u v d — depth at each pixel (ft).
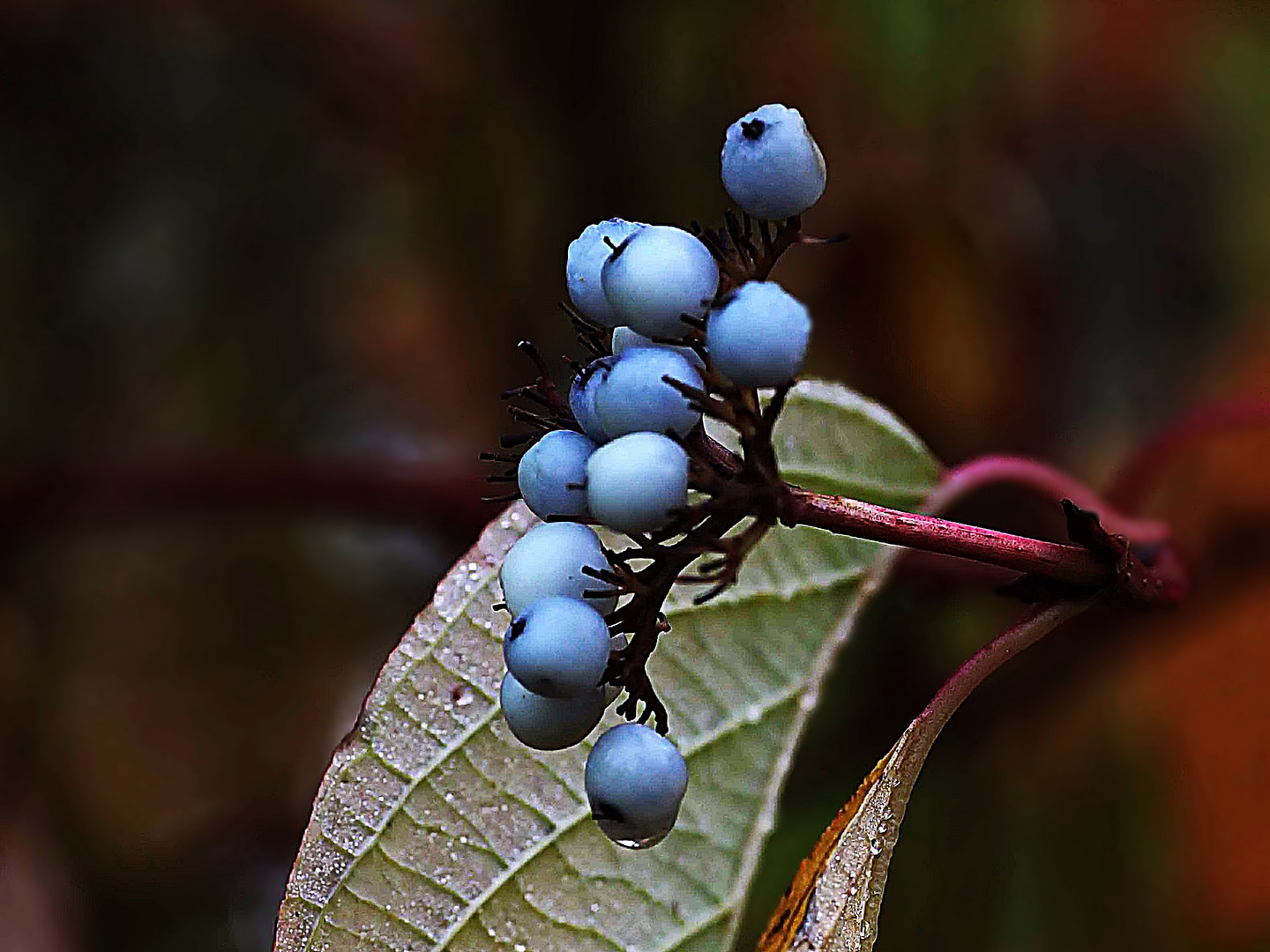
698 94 2.06
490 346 2.25
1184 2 2.19
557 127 2.14
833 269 1.99
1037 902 1.74
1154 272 2.14
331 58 2.44
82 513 2.01
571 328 2.20
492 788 1.35
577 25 2.09
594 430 1.25
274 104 2.54
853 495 1.41
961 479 1.42
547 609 1.23
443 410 2.44
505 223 2.23
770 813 1.37
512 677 1.25
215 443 2.47
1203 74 2.23
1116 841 1.76
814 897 1.30
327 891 1.33
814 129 2.03
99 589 2.41
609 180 2.11
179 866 2.15
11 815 2.20
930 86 2.01
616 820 1.24
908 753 1.30
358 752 1.34
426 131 2.39
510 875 1.34
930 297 1.98
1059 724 1.74
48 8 2.45
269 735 2.43
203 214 2.54
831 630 1.39
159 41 2.51
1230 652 1.75
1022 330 2.03
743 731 1.38
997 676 1.72
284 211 2.55
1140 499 1.52
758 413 1.23
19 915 2.04
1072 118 2.13
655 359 1.23
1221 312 2.17
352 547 2.42
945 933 1.71
